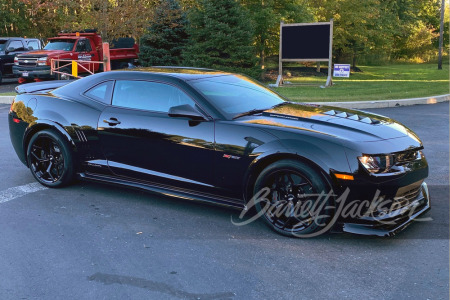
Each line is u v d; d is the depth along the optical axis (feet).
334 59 123.65
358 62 153.99
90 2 59.00
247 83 16.85
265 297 9.83
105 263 11.45
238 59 61.62
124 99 15.90
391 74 95.45
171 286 10.31
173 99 14.90
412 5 145.69
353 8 97.60
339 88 57.72
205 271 11.04
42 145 17.52
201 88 14.83
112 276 10.77
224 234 13.38
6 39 68.33
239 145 13.41
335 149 12.24
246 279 10.64
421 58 177.27
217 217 14.76
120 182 16.06
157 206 15.79
